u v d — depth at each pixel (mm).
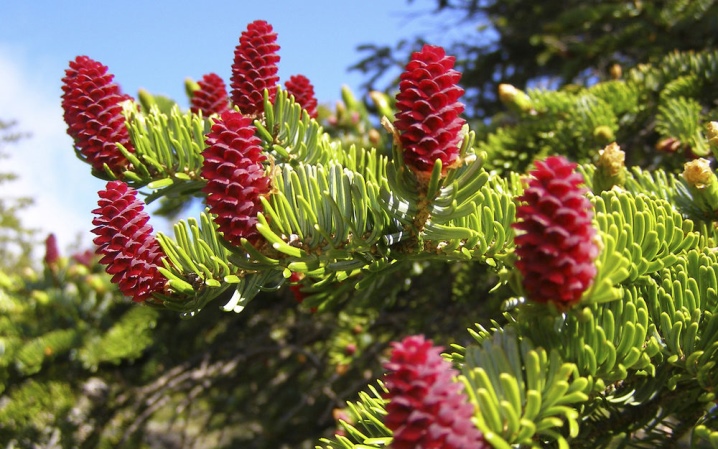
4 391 1059
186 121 418
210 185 322
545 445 298
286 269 331
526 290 273
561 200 262
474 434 242
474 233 333
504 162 625
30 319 1105
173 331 1086
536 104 630
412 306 868
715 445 268
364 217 333
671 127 565
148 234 344
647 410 344
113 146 403
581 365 287
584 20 1080
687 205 407
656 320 327
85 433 1099
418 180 316
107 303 1083
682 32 941
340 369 818
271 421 1279
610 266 272
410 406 237
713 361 310
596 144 619
